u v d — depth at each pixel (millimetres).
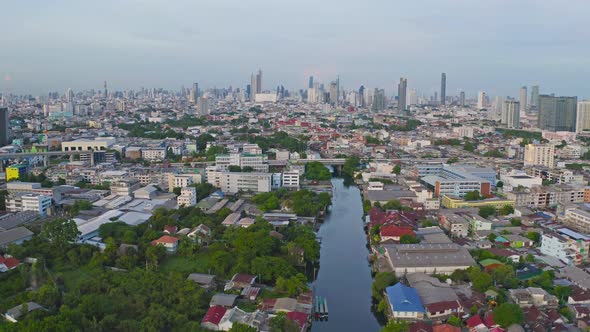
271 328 199250
